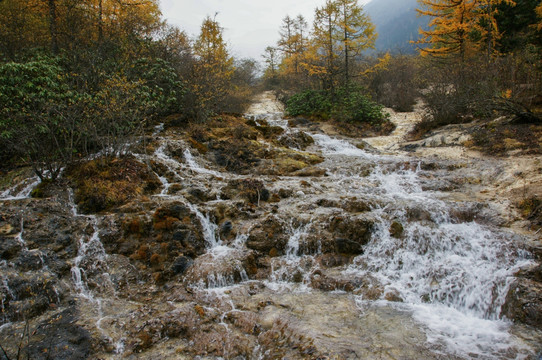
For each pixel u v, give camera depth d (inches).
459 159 354.9
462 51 624.4
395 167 350.9
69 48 394.9
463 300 169.9
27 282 168.2
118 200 239.9
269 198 271.0
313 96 689.6
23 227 199.5
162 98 408.8
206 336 146.3
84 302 170.1
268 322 154.6
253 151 376.8
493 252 195.3
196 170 320.5
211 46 650.8
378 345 136.7
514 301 157.2
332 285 186.5
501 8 645.3
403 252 207.0
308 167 355.6
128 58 414.9
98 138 279.1
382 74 815.7
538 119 368.2
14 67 284.2
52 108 266.5
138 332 146.6
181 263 198.8
